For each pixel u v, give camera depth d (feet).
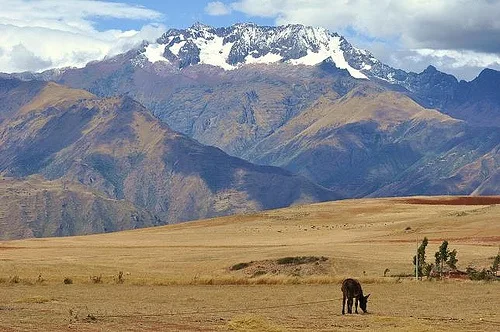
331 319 175.63
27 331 144.46
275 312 190.19
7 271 334.65
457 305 212.84
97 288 255.29
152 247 544.62
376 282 292.20
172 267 395.34
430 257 406.21
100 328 151.94
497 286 276.00
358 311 194.08
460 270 349.20
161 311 186.91
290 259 388.78
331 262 378.32
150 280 283.79
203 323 163.43
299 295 236.02
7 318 164.45
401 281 296.71
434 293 250.16
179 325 159.53
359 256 409.28
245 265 386.52
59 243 616.80
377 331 153.28
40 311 180.14
